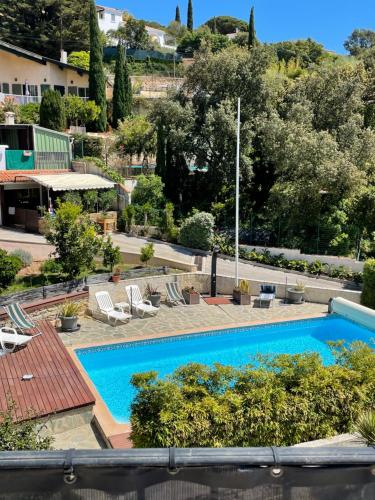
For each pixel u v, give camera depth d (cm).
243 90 4216
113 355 1792
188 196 4309
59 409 1152
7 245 2719
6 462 351
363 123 4481
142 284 2323
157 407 870
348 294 2370
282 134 3728
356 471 374
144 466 360
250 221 3803
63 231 2131
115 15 10006
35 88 4991
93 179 3472
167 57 8144
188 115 4100
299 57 7600
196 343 1933
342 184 3322
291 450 379
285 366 1009
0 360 1451
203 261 2870
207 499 368
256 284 2488
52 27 6744
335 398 938
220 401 900
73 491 358
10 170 3441
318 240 3422
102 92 5009
